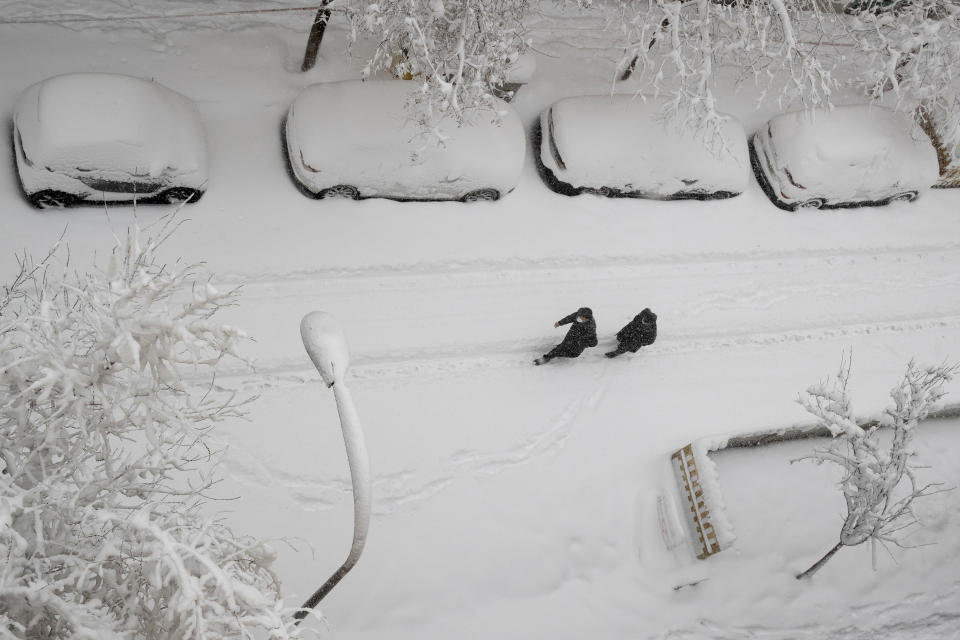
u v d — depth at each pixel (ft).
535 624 29.66
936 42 36.96
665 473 33.40
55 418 18.30
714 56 37.14
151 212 33.58
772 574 32.50
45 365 17.74
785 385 36.91
